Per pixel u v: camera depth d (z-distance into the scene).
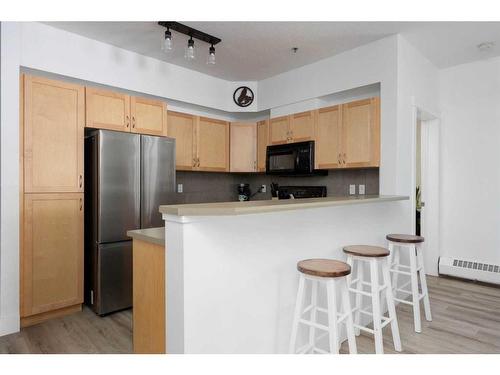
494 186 3.42
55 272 2.57
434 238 3.74
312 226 2.02
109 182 2.70
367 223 2.58
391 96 2.94
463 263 3.57
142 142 2.93
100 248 2.65
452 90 3.70
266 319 1.70
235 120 4.71
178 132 3.73
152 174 3.00
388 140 2.95
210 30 2.86
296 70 3.80
